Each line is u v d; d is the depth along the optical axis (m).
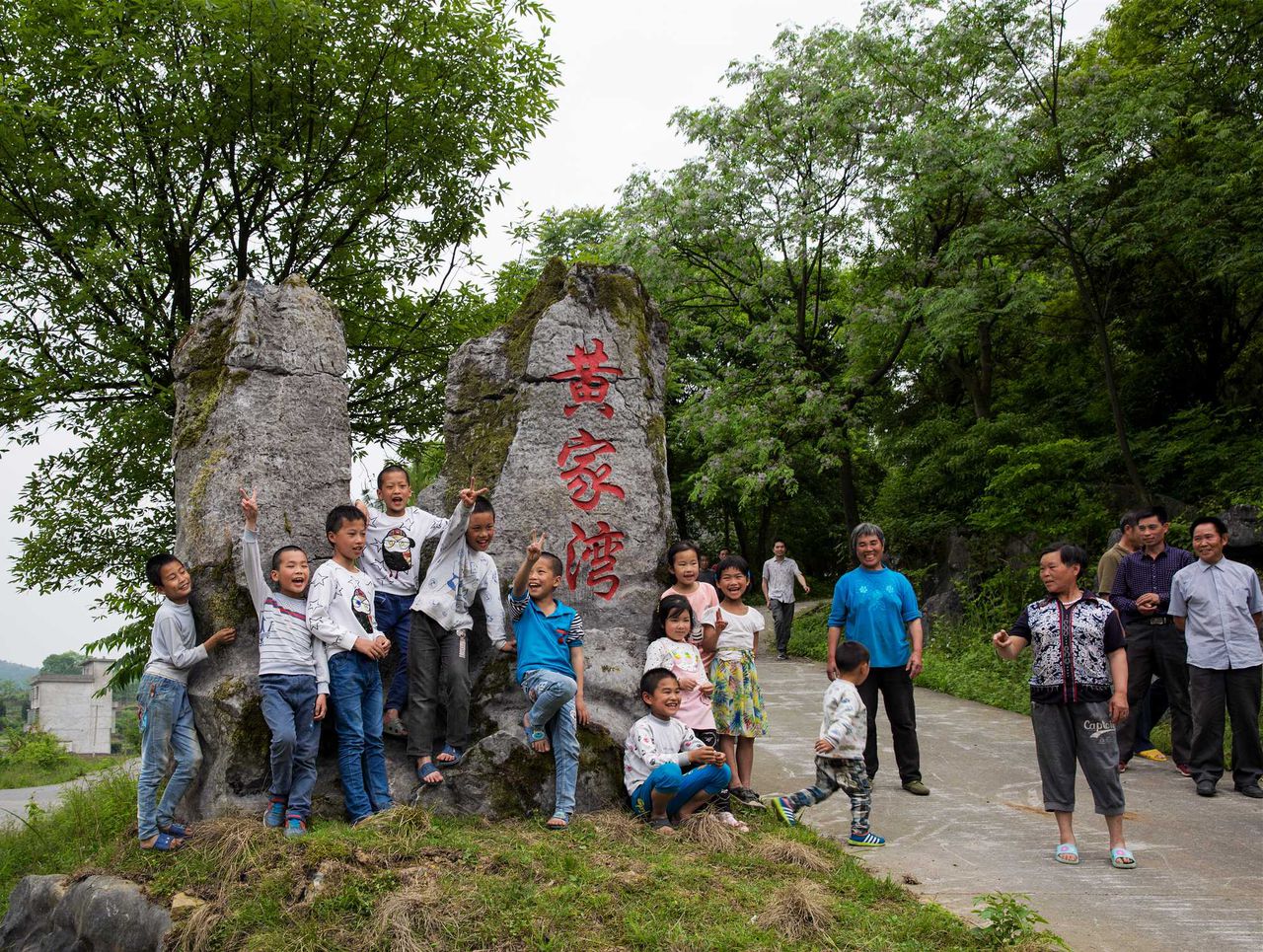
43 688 34.59
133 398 8.95
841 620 6.34
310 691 4.77
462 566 5.34
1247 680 6.06
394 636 5.48
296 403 5.65
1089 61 14.83
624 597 5.88
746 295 16.84
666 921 3.85
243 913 4.00
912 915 3.99
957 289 12.50
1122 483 12.86
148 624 8.30
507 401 6.13
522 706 5.41
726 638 5.88
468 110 9.99
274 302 5.77
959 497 14.74
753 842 4.84
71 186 8.50
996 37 12.91
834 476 22.20
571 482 5.93
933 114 13.09
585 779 5.18
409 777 5.13
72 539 9.02
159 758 4.79
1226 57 12.77
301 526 5.50
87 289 7.91
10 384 8.38
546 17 9.92
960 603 13.55
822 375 16.44
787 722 8.77
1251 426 12.62
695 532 24.88
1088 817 5.64
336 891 3.99
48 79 8.55
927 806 5.89
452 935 3.74
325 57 8.73
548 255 16.38
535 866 4.21
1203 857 4.85
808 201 14.95
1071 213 11.82
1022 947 3.56
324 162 9.76
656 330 6.62
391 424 10.32
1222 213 11.55
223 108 8.95
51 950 4.65
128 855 4.82
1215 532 6.16
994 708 9.44
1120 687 4.73
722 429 15.06
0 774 17.48
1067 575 4.86
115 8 7.96
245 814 4.80
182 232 9.16
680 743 5.27
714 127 15.27
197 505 5.36
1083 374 14.91
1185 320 13.76
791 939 3.72
